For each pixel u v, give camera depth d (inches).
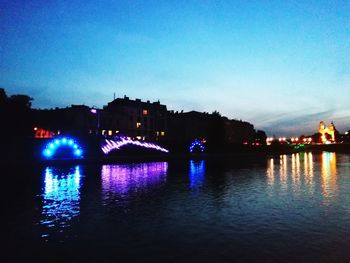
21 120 1929.1
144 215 534.0
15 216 528.7
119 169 1465.3
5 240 398.0
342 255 339.0
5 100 1937.7
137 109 3425.2
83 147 2042.3
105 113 2997.0
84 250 359.6
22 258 335.6
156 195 742.5
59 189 832.9
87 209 583.2
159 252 352.2
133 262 323.6
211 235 416.2
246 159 2662.4
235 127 5570.9
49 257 338.0
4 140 1679.4
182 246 372.5
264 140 6072.8
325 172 1386.6
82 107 2844.5
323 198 695.7
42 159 1628.9
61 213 550.3
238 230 438.6
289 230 437.7
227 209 580.7
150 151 2524.6
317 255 339.6
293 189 842.2
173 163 1980.8
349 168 1640.0
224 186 904.9
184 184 949.8
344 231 430.3
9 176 1125.1
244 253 347.3
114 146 2213.3
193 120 4367.6
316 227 451.8
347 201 657.6
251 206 608.1
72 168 1465.3
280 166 1798.7
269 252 349.7
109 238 405.1
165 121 3850.9
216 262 322.7
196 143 2925.7
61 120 2753.4
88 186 892.6
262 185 928.3
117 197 715.4
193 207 600.7
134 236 413.4
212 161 2298.2
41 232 433.4
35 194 754.8
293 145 5585.6
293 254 343.0
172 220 498.3
